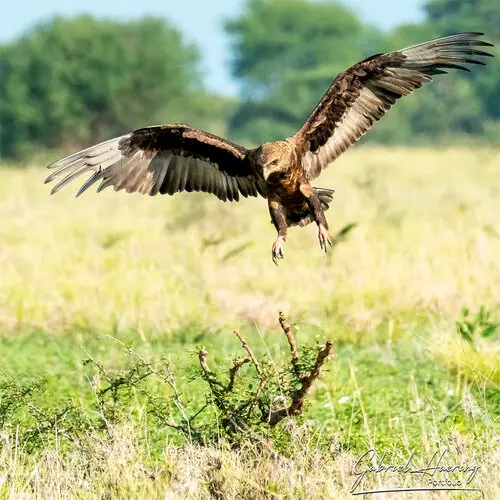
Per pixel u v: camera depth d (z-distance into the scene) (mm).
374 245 40000
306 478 17062
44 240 46812
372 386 24234
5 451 18625
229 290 33375
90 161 20375
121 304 31844
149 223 54094
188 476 16953
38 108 175250
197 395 22953
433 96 185750
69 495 17156
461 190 70312
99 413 19688
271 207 19641
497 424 21172
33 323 30812
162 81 184875
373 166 88375
